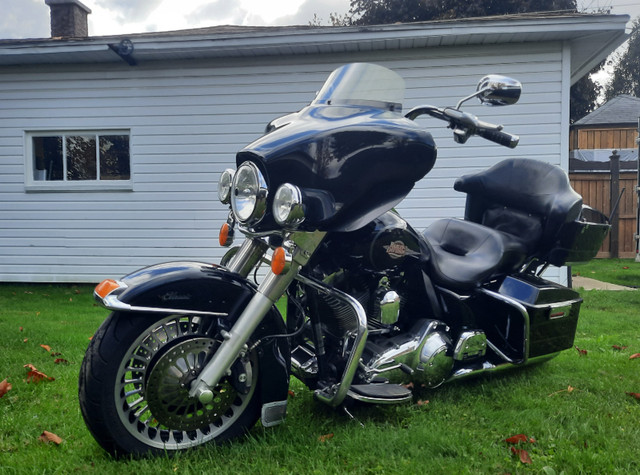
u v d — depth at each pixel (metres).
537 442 2.46
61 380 3.29
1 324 5.03
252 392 2.43
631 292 7.13
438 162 7.57
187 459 2.20
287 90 7.81
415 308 2.94
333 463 2.22
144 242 8.21
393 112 2.68
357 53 7.61
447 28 6.88
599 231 3.45
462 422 2.72
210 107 7.97
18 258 8.41
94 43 7.41
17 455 2.28
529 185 3.35
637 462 2.25
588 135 17.72
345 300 2.40
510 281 3.19
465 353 2.97
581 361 3.76
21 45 7.55
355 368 2.38
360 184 2.37
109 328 2.14
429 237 3.45
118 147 8.30
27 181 8.35
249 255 2.46
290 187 2.12
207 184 8.06
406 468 2.18
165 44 7.31
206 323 2.37
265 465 2.18
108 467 2.13
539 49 7.29
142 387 2.18
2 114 8.32
